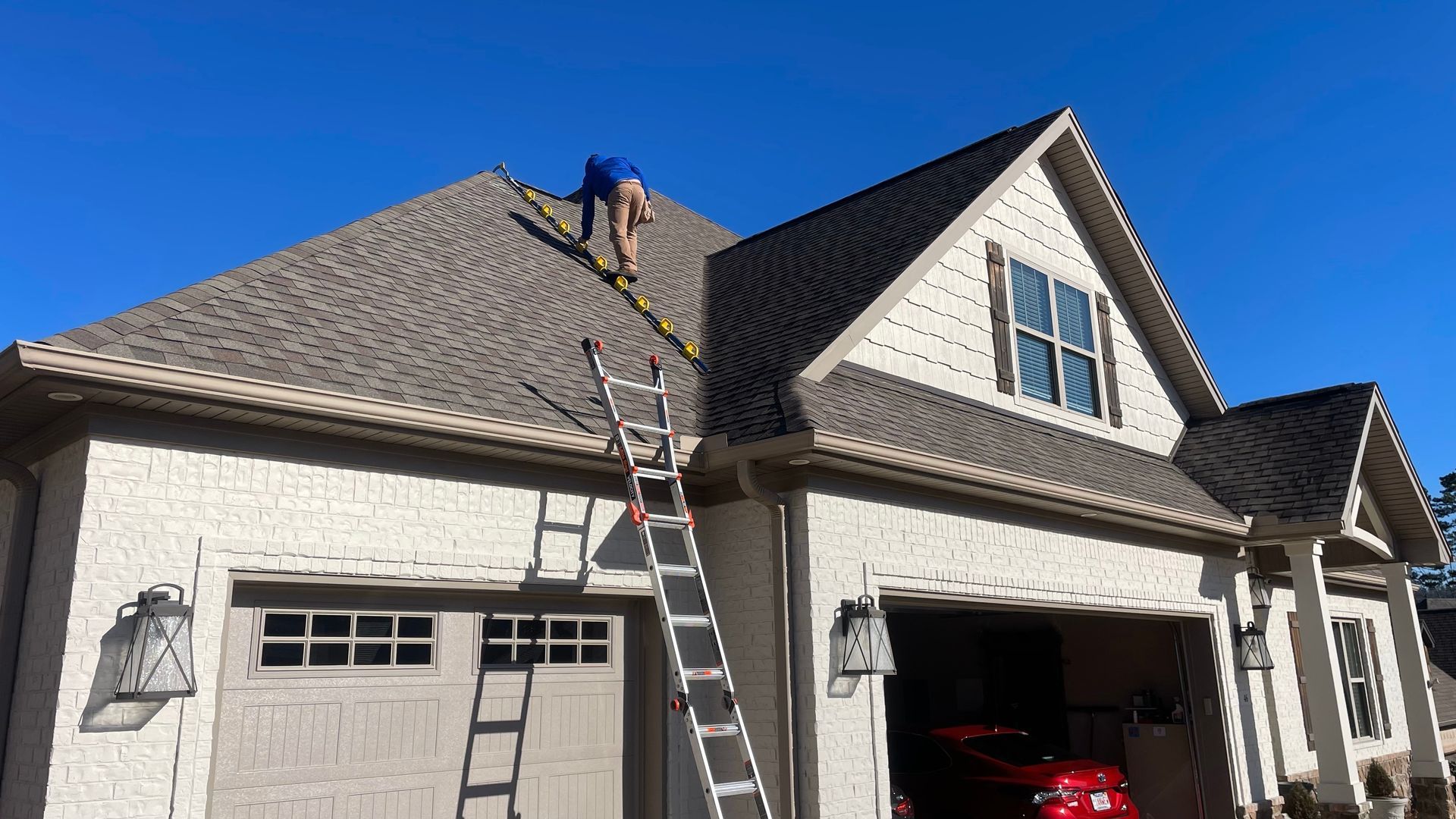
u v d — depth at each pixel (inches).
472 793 239.0
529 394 261.6
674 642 230.8
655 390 275.9
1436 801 504.7
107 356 184.1
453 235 364.8
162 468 200.1
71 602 185.0
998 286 421.1
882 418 311.9
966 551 320.8
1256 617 478.9
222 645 202.8
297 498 216.4
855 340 331.3
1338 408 468.1
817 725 262.7
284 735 212.4
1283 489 435.2
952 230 388.8
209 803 196.4
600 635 273.0
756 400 297.7
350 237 315.9
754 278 441.7
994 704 514.3
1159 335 510.0
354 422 215.3
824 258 423.5
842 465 274.7
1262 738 435.2
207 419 207.0
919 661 551.5
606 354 318.3
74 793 179.8
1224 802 408.2
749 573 282.0
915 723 545.0
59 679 181.8
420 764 231.6
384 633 232.1
